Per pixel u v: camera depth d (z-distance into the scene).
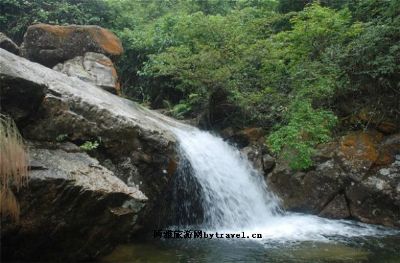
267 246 6.05
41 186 4.35
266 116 9.44
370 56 8.82
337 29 9.61
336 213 8.17
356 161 8.29
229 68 9.52
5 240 4.30
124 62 12.20
